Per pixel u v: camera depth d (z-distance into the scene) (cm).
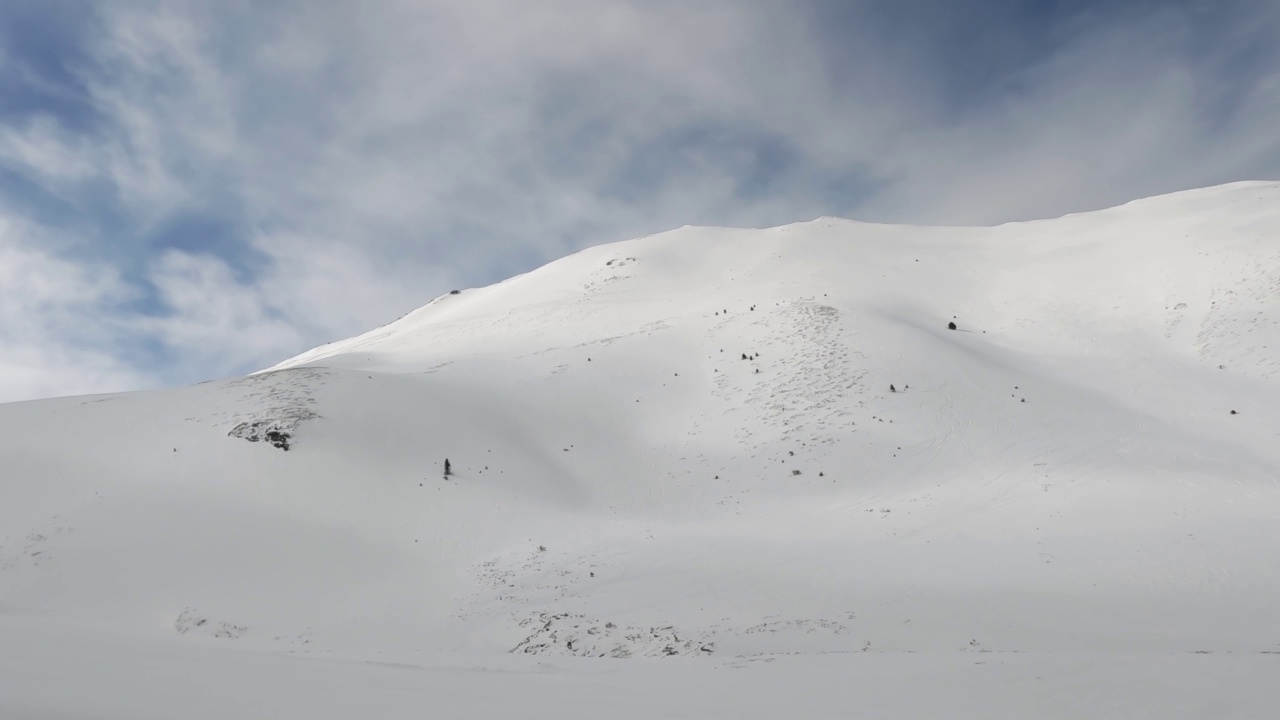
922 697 1087
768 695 1116
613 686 1190
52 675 980
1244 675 1109
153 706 839
